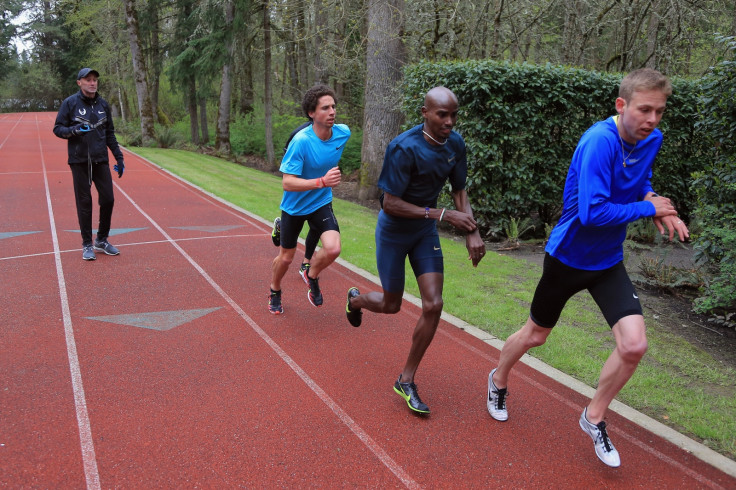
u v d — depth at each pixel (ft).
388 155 10.99
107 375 12.91
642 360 15.24
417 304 18.98
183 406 11.73
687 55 53.06
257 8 71.20
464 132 30.35
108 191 22.13
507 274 23.54
